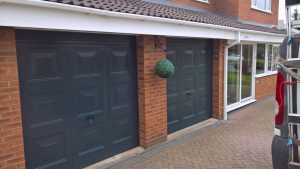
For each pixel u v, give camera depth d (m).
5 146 3.65
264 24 12.60
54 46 4.29
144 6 6.16
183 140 6.24
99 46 4.94
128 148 5.66
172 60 6.45
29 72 4.02
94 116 4.97
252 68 10.65
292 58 3.53
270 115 8.59
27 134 4.05
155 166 4.94
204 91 7.70
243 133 6.75
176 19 5.45
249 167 4.86
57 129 4.43
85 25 4.06
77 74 4.64
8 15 3.21
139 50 5.51
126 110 5.55
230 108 9.15
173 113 6.68
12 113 3.69
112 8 4.45
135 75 5.65
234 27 7.41
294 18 3.66
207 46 7.63
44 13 3.54
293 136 3.61
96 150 5.06
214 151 5.59
